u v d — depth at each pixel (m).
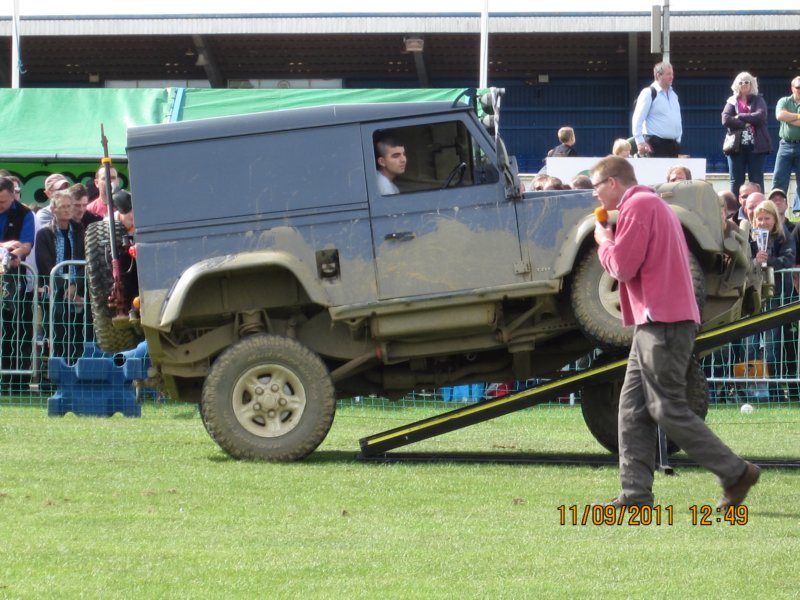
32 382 27.34
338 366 20.23
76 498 15.19
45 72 73.19
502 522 13.89
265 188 18.92
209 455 19.20
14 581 11.00
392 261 18.86
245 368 18.66
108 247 20.03
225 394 18.62
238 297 19.39
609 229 14.00
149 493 15.52
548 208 18.86
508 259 18.84
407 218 18.89
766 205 27.09
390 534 13.16
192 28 66.75
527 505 15.03
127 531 13.25
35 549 12.28
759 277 20.30
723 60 71.50
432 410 27.22
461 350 19.53
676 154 33.34
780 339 27.06
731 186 35.06
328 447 21.16
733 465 13.62
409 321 18.91
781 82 72.44
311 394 18.66
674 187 19.03
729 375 27.31
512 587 10.83
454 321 18.92
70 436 21.58
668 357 13.63
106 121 36.47
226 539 12.88
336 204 18.91
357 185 18.92
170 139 18.97
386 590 10.73
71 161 35.62
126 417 25.62
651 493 14.12
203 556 12.05
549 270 18.80
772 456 20.03
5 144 35.47
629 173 14.07
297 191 18.92
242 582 11.02
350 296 18.86
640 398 14.06
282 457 18.58
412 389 20.83
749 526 13.70
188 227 18.91
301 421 18.62
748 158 34.75
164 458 18.80
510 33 67.38
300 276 18.72
